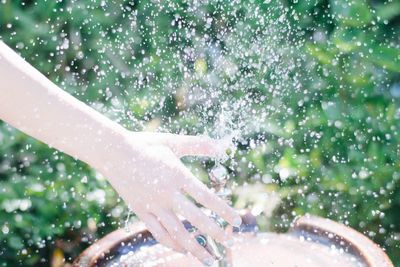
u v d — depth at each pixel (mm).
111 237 1574
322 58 2408
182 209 1229
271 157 2557
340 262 1499
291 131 2459
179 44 2555
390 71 2402
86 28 2586
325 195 2525
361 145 2479
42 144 2459
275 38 2441
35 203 2342
